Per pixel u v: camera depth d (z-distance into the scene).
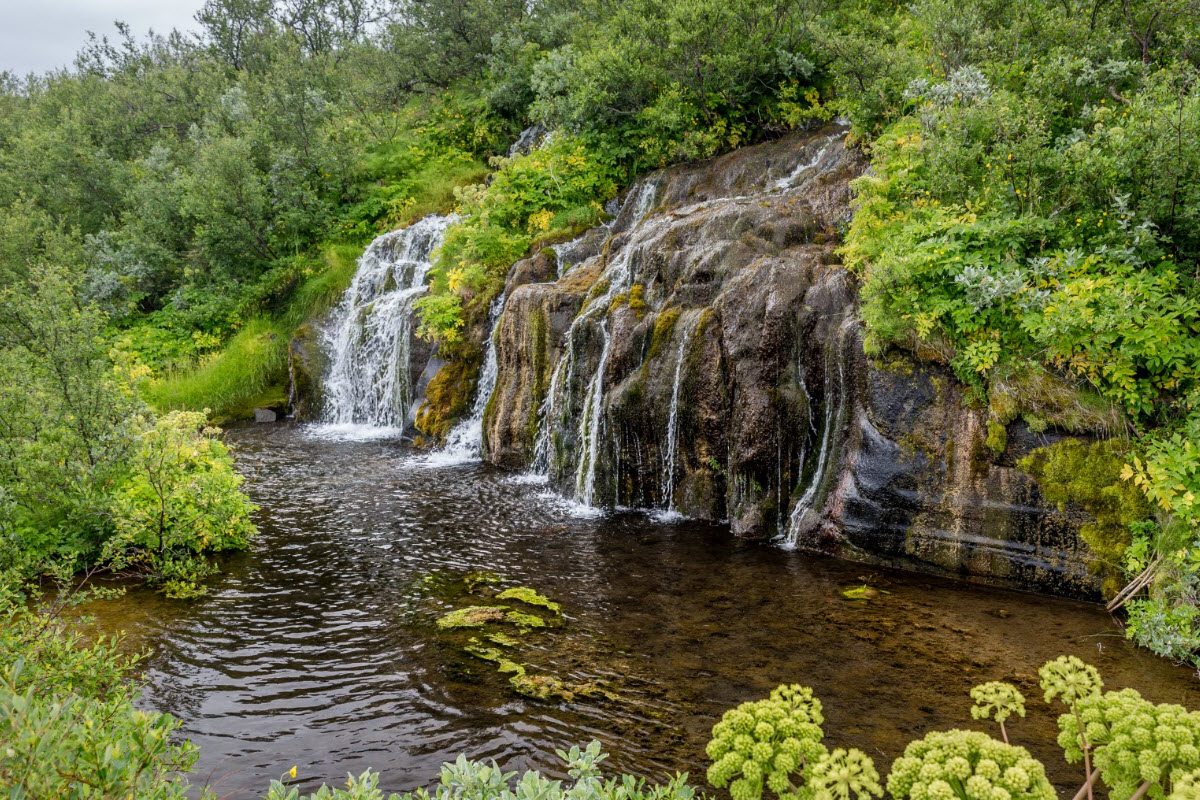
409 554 8.33
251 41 33.81
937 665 5.59
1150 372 6.70
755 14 14.90
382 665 5.81
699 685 5.39
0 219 19.98
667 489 10.02
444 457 13.42
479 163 23.36
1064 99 9.40
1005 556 7.05
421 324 15.41
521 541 8.75
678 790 3.15
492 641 6.18
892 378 7.79
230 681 5.56
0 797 2.07
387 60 27.47
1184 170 6.81
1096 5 9.68
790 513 8.62
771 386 8.84
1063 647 5.84
